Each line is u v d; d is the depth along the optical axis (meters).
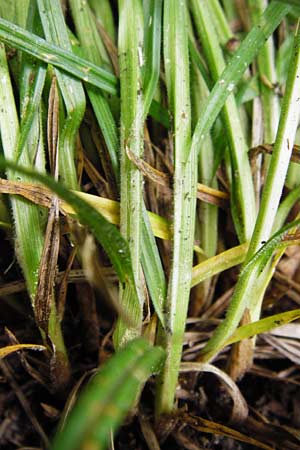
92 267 0.14
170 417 0.16
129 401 0.11
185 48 0.16
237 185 0.17
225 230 0.18
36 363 0.17
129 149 0.15
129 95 0.15
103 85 0.16
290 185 0.18
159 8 0.16
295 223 0.14
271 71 0.18
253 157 0.17
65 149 0.16
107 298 0.14
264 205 0.15
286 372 0.18
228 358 0.17
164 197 0.17
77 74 0.16
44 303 0.15
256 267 0.15
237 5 0.19
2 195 0.16
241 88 0.18
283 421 0.18
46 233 0.15
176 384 0.16
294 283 0.18
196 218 0.18
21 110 0.15
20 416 0.17
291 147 0.15
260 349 0.18
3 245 0.17
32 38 0.15
